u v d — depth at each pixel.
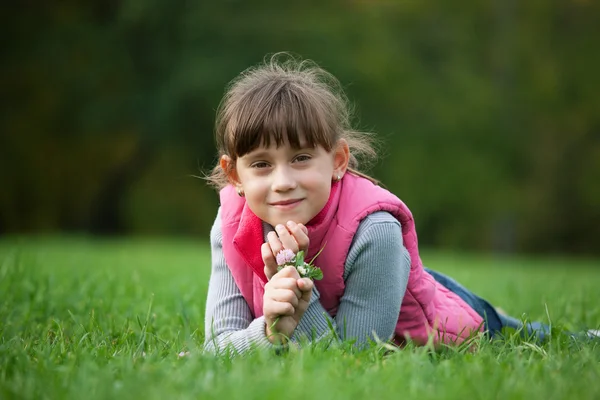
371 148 3.42
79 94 21.67
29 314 4.10
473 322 3.50
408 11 24.05
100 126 21.31
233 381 2.19
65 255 8.96
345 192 3.05
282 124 2.80
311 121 2.82
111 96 21.70
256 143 2.83
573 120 25.22
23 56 21.62
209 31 21.27
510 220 25.25
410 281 3.22
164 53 21.62
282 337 2.83
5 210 24.16
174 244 15.34
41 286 5.02
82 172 24.50
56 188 24.44
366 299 2.98
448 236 25.80
